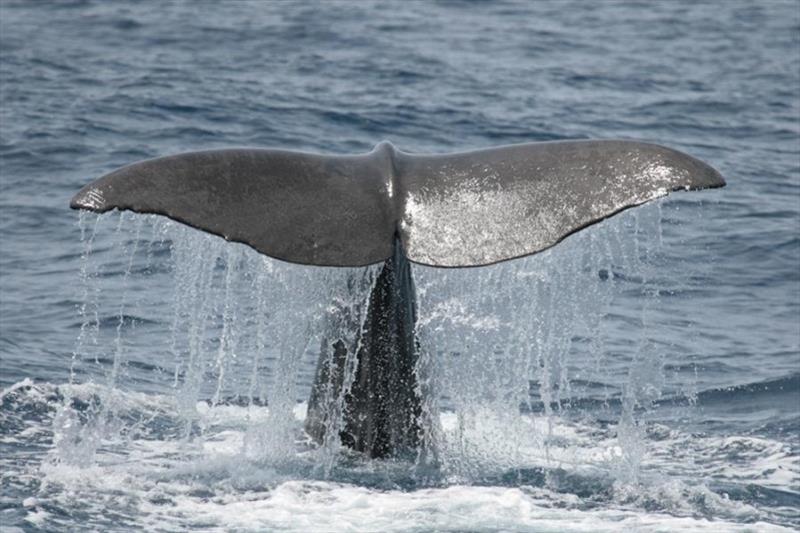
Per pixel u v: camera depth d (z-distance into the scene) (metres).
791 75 98.25
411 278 29.02
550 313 31.42
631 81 93.88
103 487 27.59
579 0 132.50
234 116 76.19
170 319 44.72
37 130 70.62
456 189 27.30
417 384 28.83
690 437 34.53
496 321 31.33
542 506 27.44
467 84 89.25
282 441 29.62
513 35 110.69
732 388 40.19
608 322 46.50
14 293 47.78
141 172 26.27
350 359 28.94
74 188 61.44
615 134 77.19
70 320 44.81
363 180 27.47
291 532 25.05
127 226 54.88
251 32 105.06
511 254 26.33
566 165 27.31
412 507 26.50
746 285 51.81
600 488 28.95
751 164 71.12
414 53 99.62
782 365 42.78
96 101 78.12
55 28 104.12
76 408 34.12
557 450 32.16
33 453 30.17
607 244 29.83
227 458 29.31
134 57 93.44
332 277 28.86
